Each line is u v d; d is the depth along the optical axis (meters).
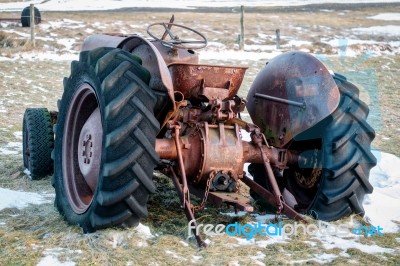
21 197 5.46
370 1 37.00
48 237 4.30
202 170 4.65
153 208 5.14
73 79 4.88
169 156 4.61
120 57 4.41
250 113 5.33
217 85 4.88
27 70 14.27
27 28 20.89
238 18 26.44
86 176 4.64
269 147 4.96
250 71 15.30
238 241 4.44
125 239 4.20
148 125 4.21
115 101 4.15
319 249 4.37
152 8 30.62
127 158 4.11
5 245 4.16
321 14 29.53
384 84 14.40
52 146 6.16
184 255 4.07
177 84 4.79
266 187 5.45
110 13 26.78
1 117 9.52
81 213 4.49
